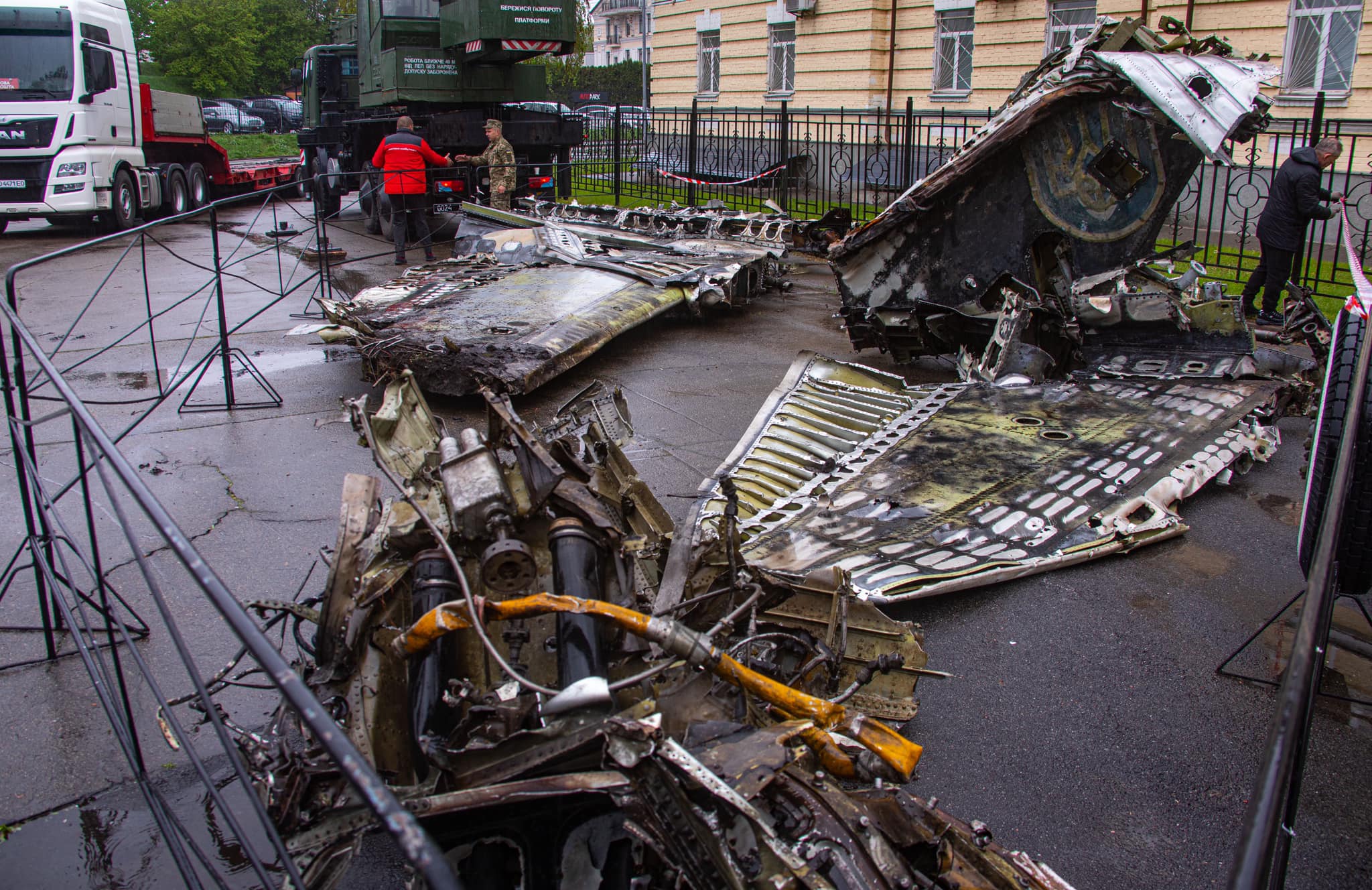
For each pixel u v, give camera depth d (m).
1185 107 6.05
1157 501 5.02
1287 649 4.05
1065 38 16.98
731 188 19.75
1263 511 5.43
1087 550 4.56
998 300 7.45
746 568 3.07
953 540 4.49
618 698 2.30
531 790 1.87
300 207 22.02
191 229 18.27
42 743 3.42
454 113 15.65
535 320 7.83
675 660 2.33
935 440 5.63
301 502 5.46
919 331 7.87
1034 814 3.09
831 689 2.99
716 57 24.31
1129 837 3.00
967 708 3.65
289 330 9.81
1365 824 3.04
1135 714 3.61
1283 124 14.13
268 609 3.05
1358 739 3.46
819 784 2.12
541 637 2.56
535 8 14.45
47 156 15.95
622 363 8.55
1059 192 6.96
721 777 1.91
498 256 10.30
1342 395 3.69
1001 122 7.06
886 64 19.94
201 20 57.78
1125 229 6.92
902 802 2.23
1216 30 14.90
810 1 20.33
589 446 3.19
